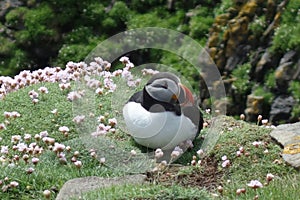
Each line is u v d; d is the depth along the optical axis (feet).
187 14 88.58
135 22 89.92
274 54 77.10
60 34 90.48
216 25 81.76
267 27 79.56
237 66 78.48
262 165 39.42
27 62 88.94
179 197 32.83
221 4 85.46
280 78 74.54
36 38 89.56
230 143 41.39
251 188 35.86
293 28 77.97
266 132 42.78
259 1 81.05
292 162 39.32
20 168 38.04
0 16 91.25
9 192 36.58
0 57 89.25
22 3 92.12
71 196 34.35
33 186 36.86
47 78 50.26
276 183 36.45
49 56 89.71
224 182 37.96
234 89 76.74
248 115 74.79
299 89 73.31
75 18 91.76
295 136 41.63
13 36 90.02
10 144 42.47
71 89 48.11
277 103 73.72
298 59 75.46
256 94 75.20
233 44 79.77
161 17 90.02
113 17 91.45
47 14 90.94
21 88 49.26
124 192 33.45
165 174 38.55
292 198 34.32
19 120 44.60
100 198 33.01
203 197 33.24
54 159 40.27
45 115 45.11
